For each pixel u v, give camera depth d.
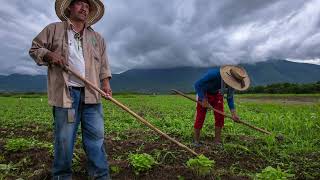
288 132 10.00
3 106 22.97
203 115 8.07
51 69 4.77
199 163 5.51
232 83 7.53
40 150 7.19
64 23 4.89
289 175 4.86
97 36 5.10
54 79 4.75
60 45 4.79
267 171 4.85
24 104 25.86
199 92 7.89
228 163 6.70
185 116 15.30
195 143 8.02
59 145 4.75
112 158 6.89
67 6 4.88
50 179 5.52
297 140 8.59
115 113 16.78
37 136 9.95
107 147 7.63
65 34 4.83
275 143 8.03
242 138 9.09
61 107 4.71
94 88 4.80
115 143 8.04
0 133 10.59
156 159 6.59
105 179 5.01
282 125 10.98
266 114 15.12
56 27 4.84
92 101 4.86
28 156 6.68
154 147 7.46
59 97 4.72
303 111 16.58
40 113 17.14
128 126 11.74
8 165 6.16
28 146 7.37
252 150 7.46
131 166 5.90
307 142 8.09
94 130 4.93
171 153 6.66
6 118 14.76
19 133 10.56
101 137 5.00
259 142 8.38
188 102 30.61
